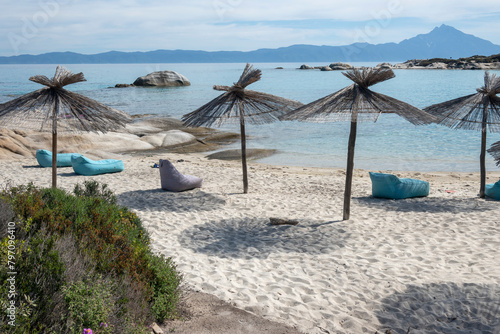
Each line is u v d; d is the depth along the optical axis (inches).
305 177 619.8
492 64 4397.1
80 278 157.9
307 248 319.3
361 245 325.7
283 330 191.0
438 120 418.9
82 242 201.3
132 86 2883.9
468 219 392.5
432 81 2827.3
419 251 311.3
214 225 378.6
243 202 460.1
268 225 380.2
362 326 201.0
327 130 1147.9
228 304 216.8
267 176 619.2
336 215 412.8
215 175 622.2
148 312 177.5
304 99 1888.5
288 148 912.9
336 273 268.7
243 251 313.6
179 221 386.0
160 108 1633.9
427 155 832.9
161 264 210.7
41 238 173.9
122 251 209.6
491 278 252.5
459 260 290.0
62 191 274.8
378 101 369.4
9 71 7273.6
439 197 496.1
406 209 437.4
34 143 813.9
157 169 647.8
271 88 2583.7
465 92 2004.2
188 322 190.2
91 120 429.7
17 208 211.0
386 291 240.5
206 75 5039.4
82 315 142.8
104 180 562.3
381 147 913.5
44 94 424.2
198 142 971.3
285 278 260.5
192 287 239.1
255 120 486.0
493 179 636.7
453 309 217.6
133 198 464.8
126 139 917.8
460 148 894.4
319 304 224.7
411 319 208.8
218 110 481.7
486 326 199.0
